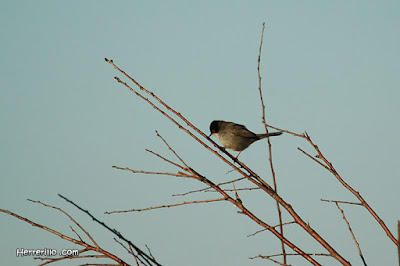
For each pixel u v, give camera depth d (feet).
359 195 26.17
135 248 24.89
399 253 18.28
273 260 23.49
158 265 24.66
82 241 24.97
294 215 25.67
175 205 25.88
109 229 25.16
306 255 23.95
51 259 24.30
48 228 25.07
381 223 24.93
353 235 23.61
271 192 26.55
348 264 23.40
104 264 24.35
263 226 25.39
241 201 26.53
